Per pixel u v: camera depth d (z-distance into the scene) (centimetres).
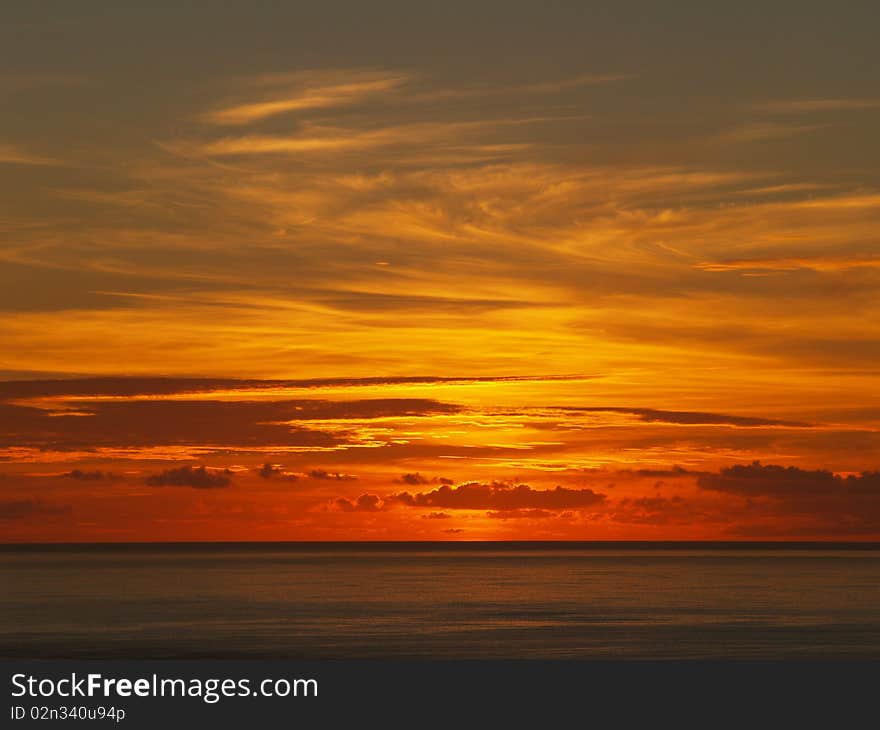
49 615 14638
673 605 15950
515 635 11788
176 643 11162
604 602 16612
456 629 12469
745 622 13200
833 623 13075
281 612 14988
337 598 17788
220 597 18212
